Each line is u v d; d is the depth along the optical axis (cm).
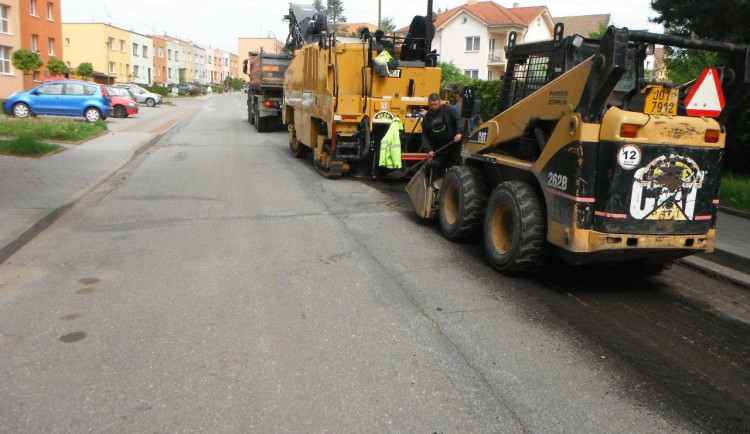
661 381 376
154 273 555
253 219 788
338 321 452
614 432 317
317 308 477
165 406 327
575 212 475
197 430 305
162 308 469
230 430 306
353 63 1108
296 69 1449
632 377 380
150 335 418
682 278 603
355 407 331
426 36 1148
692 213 482
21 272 552
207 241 671
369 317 462
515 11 5134
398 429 311
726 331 465
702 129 472
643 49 495
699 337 450
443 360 392
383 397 343
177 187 1017
